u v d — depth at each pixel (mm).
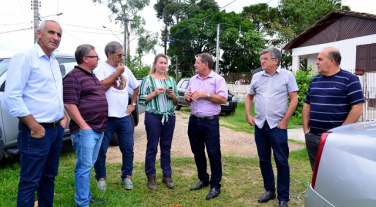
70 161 5258
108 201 3705
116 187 4203
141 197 3889
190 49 33125
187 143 7434
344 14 14766
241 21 31828
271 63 3682
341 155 2096
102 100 3449
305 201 2314
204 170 4301
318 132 3463
